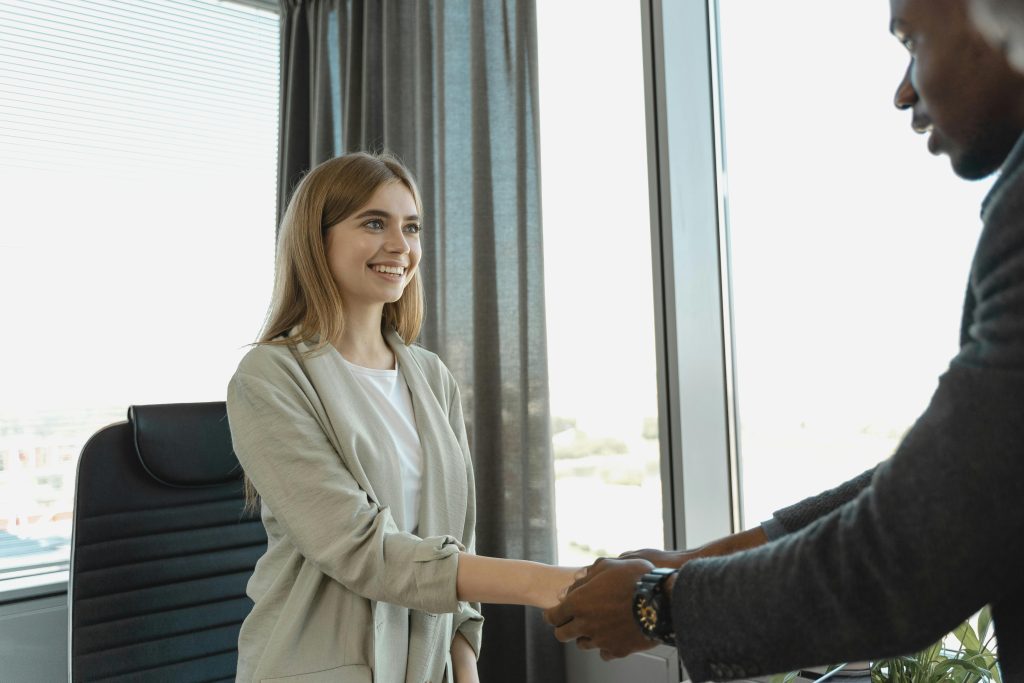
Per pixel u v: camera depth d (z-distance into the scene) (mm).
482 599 1272
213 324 2877
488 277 2201
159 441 1713
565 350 2295
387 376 1542
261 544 1847
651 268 2039
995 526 562
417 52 2406
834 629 636
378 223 1495
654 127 1988
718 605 701
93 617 1604
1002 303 584
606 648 914
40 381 2535
